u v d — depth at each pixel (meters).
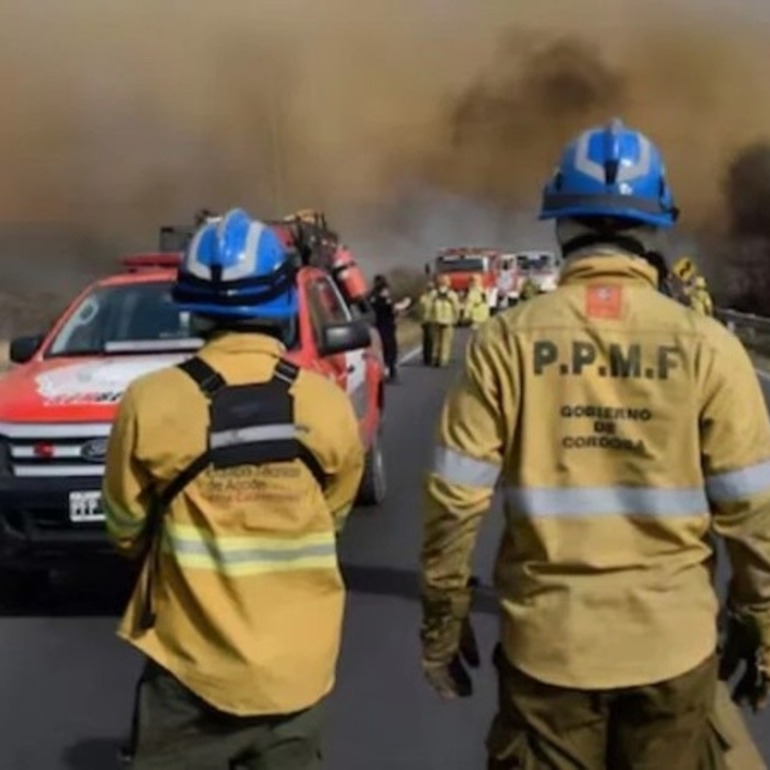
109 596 8.08
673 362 2.98
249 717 3.29
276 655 3.27
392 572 8.59
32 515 7.37
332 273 12.06
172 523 3.32
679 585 2.99
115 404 7.44
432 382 23.45
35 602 7.88
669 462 2.98
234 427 3.31
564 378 3.02
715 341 3.00
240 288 3.35
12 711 6.06
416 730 5.73
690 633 2.98
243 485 3.31
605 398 3.00
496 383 3.04
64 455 7.34
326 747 5.53
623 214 3.05
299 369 3.42
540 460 3.02
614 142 3.10
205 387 3.34
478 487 3.04
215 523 3.30
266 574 3.31
